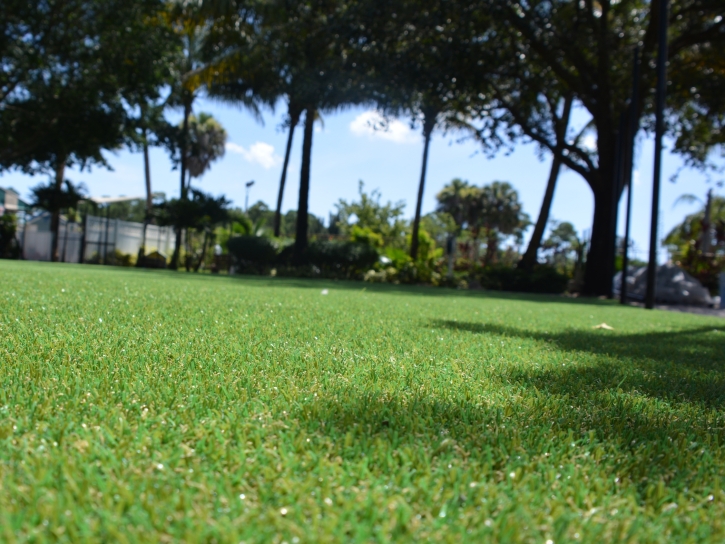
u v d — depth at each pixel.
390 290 10.55
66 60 19.83
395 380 1.75
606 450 1.19
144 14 19.72
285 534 0.75
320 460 0.98
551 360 2.47
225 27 21.23
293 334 2.67
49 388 1.36
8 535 0.70
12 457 0.94
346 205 33.59
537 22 15.42
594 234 17.91
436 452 1.09
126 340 2.14
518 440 1.18
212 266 25.31
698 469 1.09
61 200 22.78
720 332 5.10
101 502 0.81
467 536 0.77
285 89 21.52
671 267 16.66
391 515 0.81
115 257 25.14
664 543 0.80
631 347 3.32
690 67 17.69
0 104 20.06
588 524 0.83
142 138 23.25
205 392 1.42
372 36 15.72
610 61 17.20
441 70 15.24
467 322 4.16
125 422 1.12
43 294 3.98
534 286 18.61
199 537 0.72
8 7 17.88
